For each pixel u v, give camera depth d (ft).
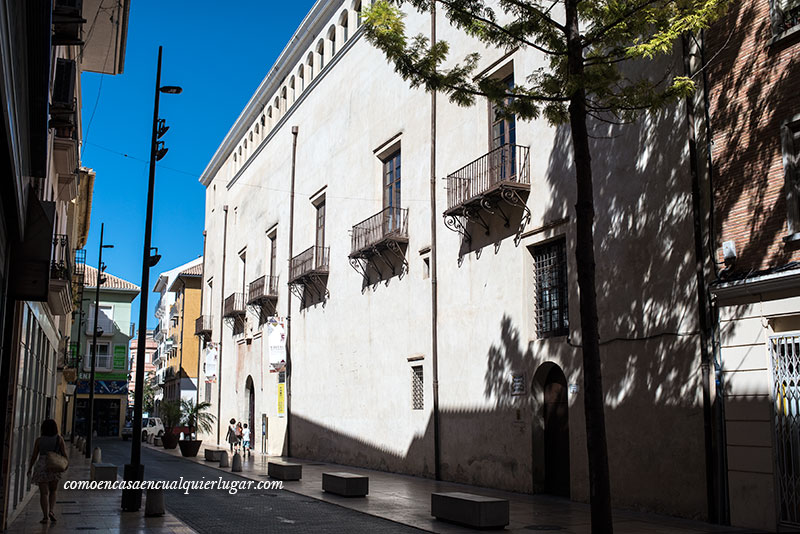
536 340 57.41
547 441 56.49
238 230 145.69
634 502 46.65
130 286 221.25
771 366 38.58
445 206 70.38
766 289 38.70
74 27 38.50
